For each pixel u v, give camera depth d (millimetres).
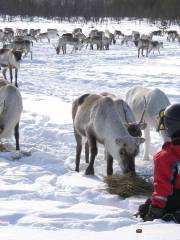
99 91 13781
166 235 3066
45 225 3578
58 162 6465
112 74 17859
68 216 3902
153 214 3658
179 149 3623
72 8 78625
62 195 4656
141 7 75688
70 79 16516
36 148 7266
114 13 76500
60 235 3160
